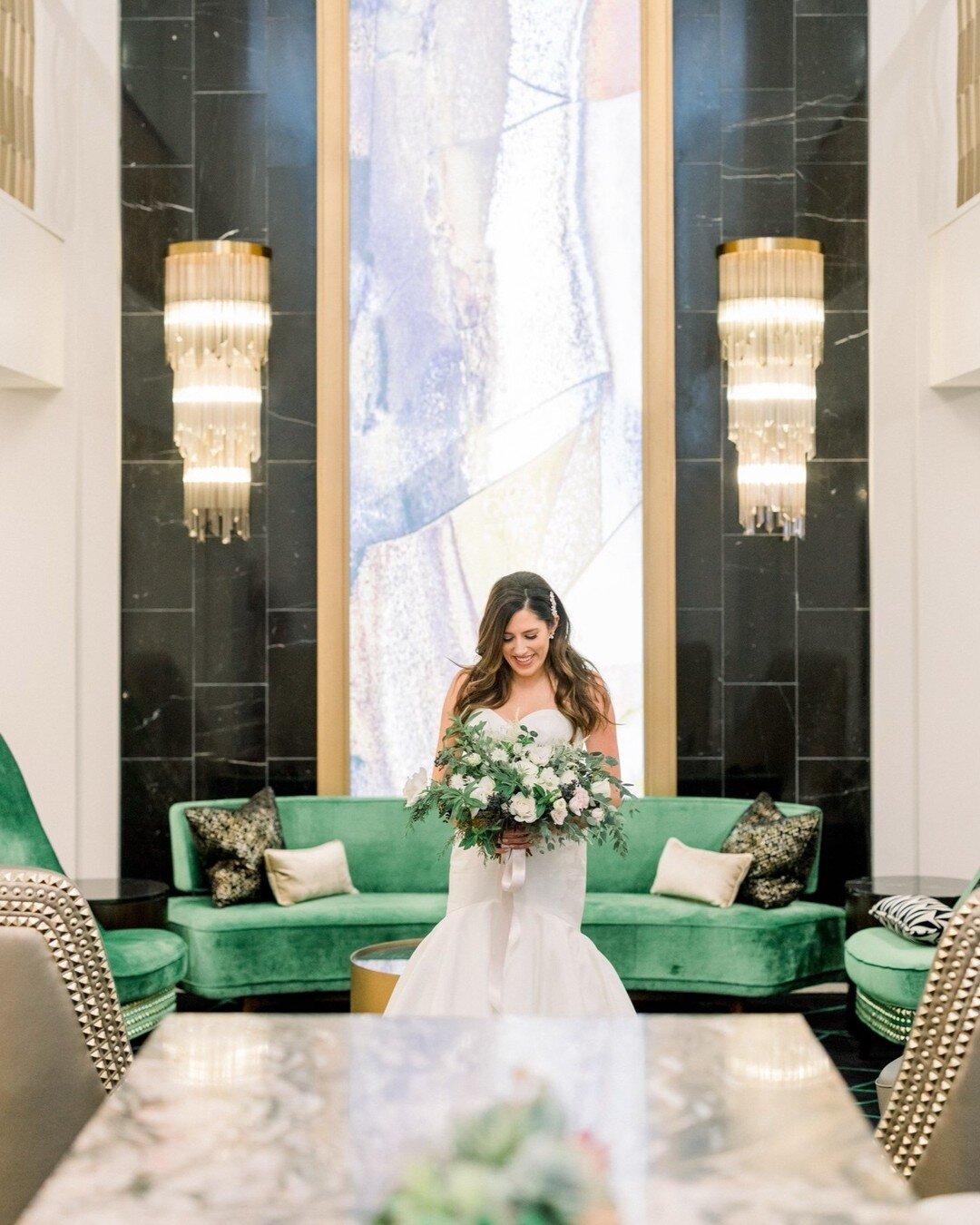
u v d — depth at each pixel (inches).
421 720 240.1
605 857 223.3
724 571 238.8
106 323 236.1
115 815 236.1
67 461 232.1
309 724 239.0
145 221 239.0
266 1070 66.2
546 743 144.9
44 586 233.0
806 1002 226.4
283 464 239.5
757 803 219.1
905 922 171.5
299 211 239.8
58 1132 86.5
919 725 234.8
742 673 238.5
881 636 235.8
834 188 238.2
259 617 239.1
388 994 157.8
